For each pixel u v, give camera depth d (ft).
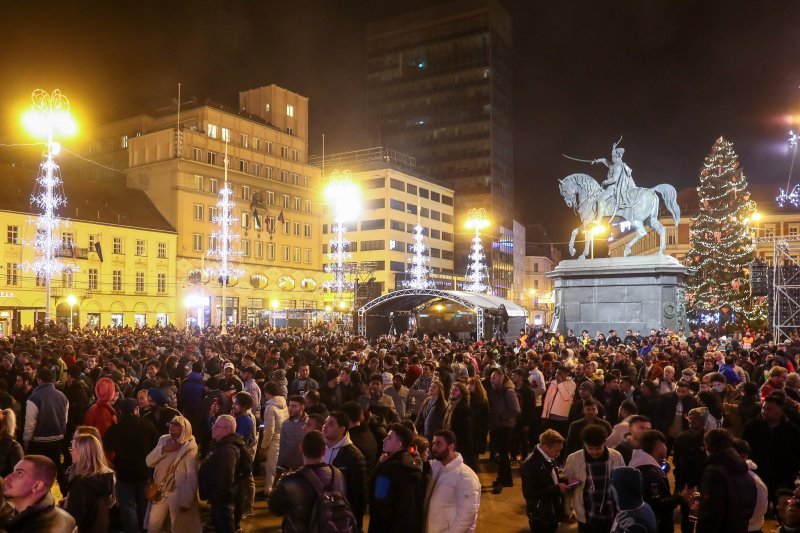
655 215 113.91
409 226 334.24
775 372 39.93
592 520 22.18
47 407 34.04
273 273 274.57
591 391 31.65
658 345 74.13
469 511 19.90
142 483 27.55
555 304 121.08
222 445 25.66
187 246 242.78
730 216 172.35
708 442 20.74
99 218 218.59
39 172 219.00
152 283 230.68
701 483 20.31
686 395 37.29
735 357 53.57
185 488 25.11
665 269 110.42
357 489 21.57
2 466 26.16
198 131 254.06
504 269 410.31
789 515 17.58
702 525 19.84
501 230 405.59
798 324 111.45
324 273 301.43
